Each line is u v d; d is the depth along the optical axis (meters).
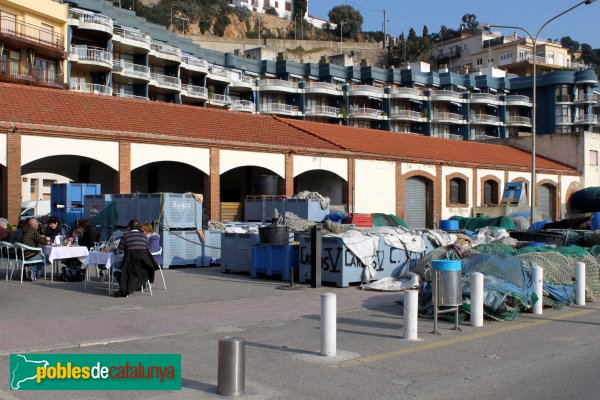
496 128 91.69
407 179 37.44
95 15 59.12
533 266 13.02
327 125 40.59
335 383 7.32
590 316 12.52
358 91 84.31
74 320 10.86
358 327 10.95
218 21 122.62
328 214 24.78
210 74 74.88
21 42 49.88
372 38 150.75
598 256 16.42
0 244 15.79
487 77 93.81
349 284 16.61
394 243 17.23
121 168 25.22
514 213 37.94
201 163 27.81
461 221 32.00
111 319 11.09
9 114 23.50
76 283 15.61
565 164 49.72
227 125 32.25
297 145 31.80
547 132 91.31
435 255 15.95
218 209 28.23
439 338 10.04
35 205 38.22
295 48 117.62
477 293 11.16
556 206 46.69
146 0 117.50
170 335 9.97
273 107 80.94
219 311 12.27
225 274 18.73
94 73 59.56
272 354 8.77
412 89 86.50
